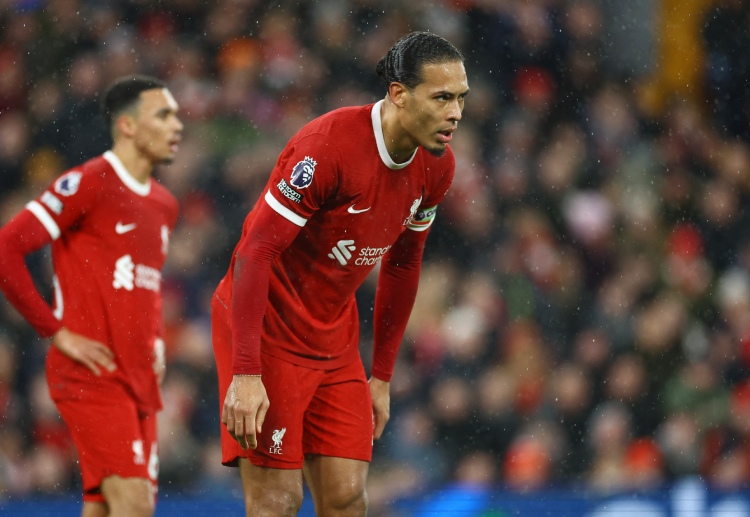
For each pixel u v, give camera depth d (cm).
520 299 3039
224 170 3164
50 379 1692
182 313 2902
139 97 1750
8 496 2434
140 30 3438
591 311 3091
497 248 3125
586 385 2944
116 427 1662
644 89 3759
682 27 3859
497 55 3556
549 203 3303
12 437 2691
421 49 1166
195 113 3281
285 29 3444
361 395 1317
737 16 3950
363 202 1207
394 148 1199
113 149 1761
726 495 2256
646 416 2936
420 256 1349
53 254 1723
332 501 1291
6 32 3416
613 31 3772
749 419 3000
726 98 3909
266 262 1190
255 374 1185
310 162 1171
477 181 3238
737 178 3709
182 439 2703
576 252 3234
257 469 1268
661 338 3025
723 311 3234
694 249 3372
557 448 2836
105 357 1672
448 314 2952
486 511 2250
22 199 3244
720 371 3084
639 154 3572
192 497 2322
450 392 2838
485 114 3428
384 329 1388
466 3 3581
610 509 2234
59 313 1703
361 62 3444
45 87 3369
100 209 1700
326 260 1245
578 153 3478
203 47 3428
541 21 3659
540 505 2248
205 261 3011
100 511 1680
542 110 3538
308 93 3378
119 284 1703
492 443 2809
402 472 2734
